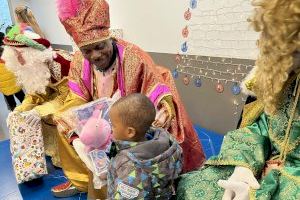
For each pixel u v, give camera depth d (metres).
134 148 0.87
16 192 1.65
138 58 1.16
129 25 2.60
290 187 0.66
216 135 1.93
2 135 2.66
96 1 1.06
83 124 1.14
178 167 0.91
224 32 1.75
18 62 1.67
